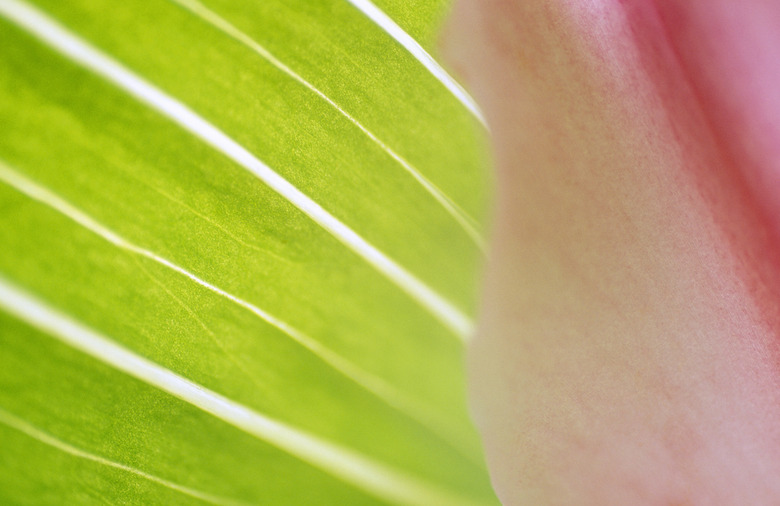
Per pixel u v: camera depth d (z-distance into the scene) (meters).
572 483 0.06
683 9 0.06
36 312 0.06
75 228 0.06
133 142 0.06
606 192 0.06
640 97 0.06
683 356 0.06
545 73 0.06
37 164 0.06
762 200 0.06
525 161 0.06
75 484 0.06
